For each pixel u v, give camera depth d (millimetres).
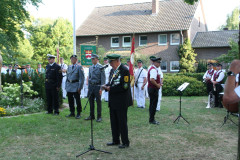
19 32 17125
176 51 26016
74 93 8070
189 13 27688
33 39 35156
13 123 6961
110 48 28484
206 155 4852
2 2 14656
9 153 4945
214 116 8750
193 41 26828
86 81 13586
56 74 8273
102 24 30016
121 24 29062
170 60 26297
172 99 14141
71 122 7422
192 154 4906
